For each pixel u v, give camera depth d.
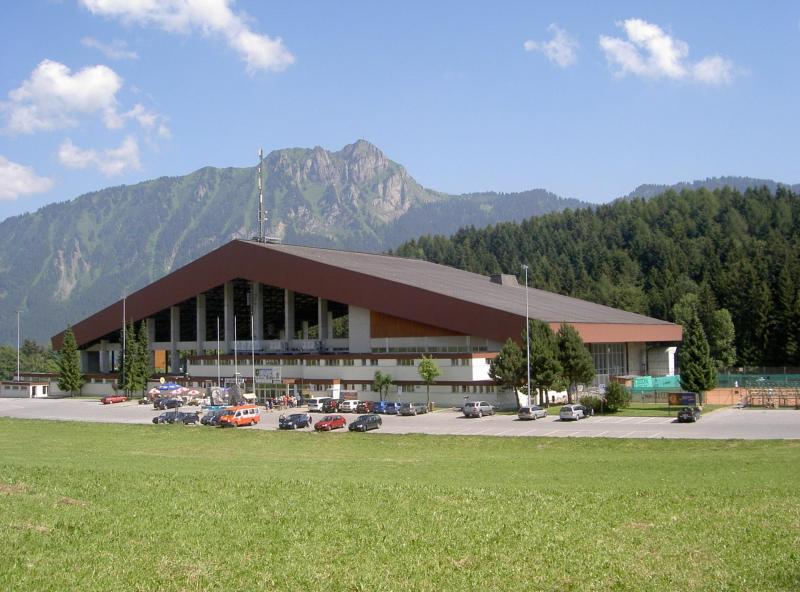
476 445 50.53
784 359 130.88
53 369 191.38
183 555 20.02
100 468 34.81
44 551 20.11
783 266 137.88
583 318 87.56
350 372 86.75
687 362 73.44
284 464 39.44
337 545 21.05
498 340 77.75
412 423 65.25
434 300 82.62
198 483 30.03
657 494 28.02
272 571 18.81
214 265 104.12
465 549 20.69
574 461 40.94
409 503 26.25
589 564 19.38
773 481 31.92
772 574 18.48
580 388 84.69
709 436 51.25
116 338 122.75
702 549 20.62
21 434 58.91
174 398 88.69
